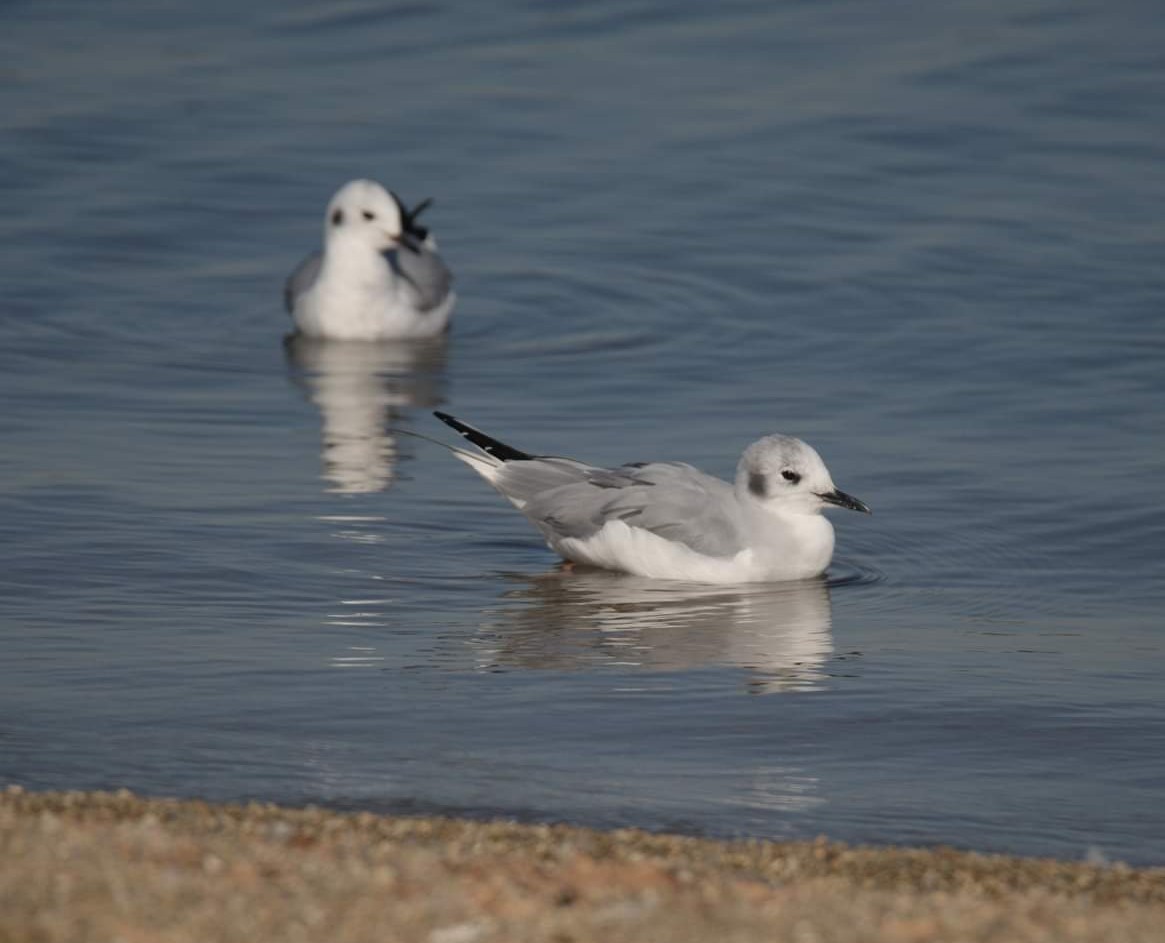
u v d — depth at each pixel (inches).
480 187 1024.2
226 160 1050.7
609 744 472.7
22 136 1067.3
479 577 609.0
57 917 319.3
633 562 615.2
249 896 331.9
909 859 389.4
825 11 1259.8
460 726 482.3
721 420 748.6
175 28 1254.3
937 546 631.8
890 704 501.7
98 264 934.4
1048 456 701.9
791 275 914.1
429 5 1280.8
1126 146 1050.1
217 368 824.9
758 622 571.2
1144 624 566.3
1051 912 347.9
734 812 431.8
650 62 1182.3
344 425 754.2
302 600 577.9
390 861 354.3
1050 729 486.9
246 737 471.2
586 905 337.1
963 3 1270.9
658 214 986.7
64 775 444.5
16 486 666.2
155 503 655.8
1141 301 861.8
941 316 860.0
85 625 550.6
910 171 1026.7
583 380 805.9
